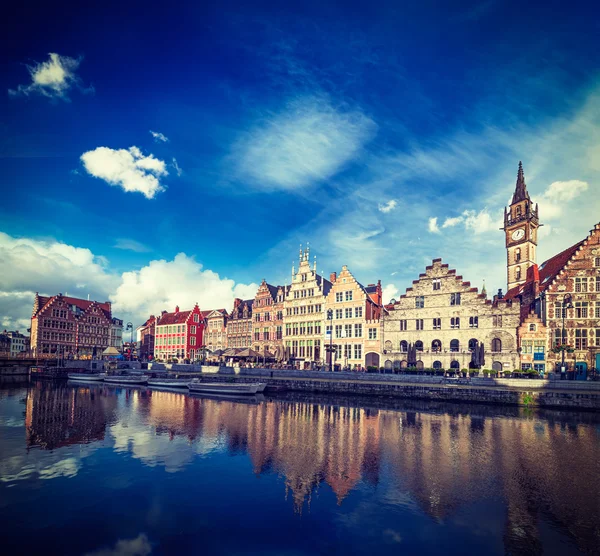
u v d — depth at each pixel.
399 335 68.44
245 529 16.77
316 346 79.38
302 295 83.38
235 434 32.22
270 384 59.69
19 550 15.18
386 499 19.61
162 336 116.12
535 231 96.88
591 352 52.59
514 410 42.19
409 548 15.30
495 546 15.41
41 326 111.12
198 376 70.94
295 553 15.00
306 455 26.48
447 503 19.16
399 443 29.38
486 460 25.34
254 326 94.00
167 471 23.45
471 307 62.34
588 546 15.42
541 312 57.62
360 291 74.44
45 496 19.91
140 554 15.01
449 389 47.16
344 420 38.00
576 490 20.64
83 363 95.81
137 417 39.91
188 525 17.08
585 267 54.03
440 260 66.12
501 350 59.03
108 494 20.17
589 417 38.56
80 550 15.23
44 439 30.69
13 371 98.69
